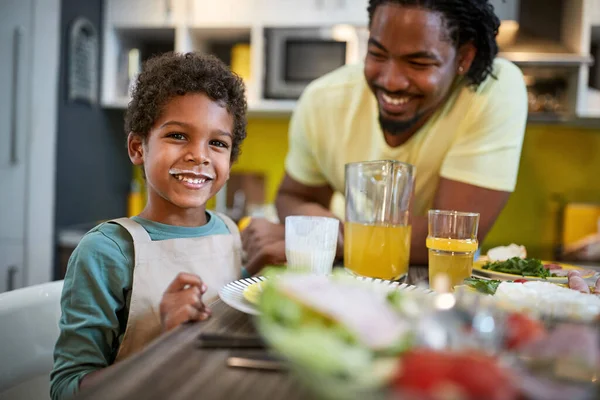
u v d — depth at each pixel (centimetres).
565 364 30
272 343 30
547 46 208
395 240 79
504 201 108
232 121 87
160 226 80
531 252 248
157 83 81
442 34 98
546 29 221
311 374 27
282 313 31
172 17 233
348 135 130
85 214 230
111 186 257
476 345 31
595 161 244
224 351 43
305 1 225
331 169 137
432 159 117
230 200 264
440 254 73
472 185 105
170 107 79
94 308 68
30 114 195
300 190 145
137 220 80
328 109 133
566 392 28
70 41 209
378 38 101
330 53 224
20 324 76
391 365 28
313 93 138
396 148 120
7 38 189
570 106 212
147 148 82
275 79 228
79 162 223
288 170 145
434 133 115
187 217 85
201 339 45
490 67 108
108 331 68
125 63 252
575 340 31
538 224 249
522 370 30
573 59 199
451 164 109
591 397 29
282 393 35
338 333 30
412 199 83
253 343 44
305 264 76
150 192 83
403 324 32
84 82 223
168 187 79
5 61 189
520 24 223
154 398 34
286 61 227
